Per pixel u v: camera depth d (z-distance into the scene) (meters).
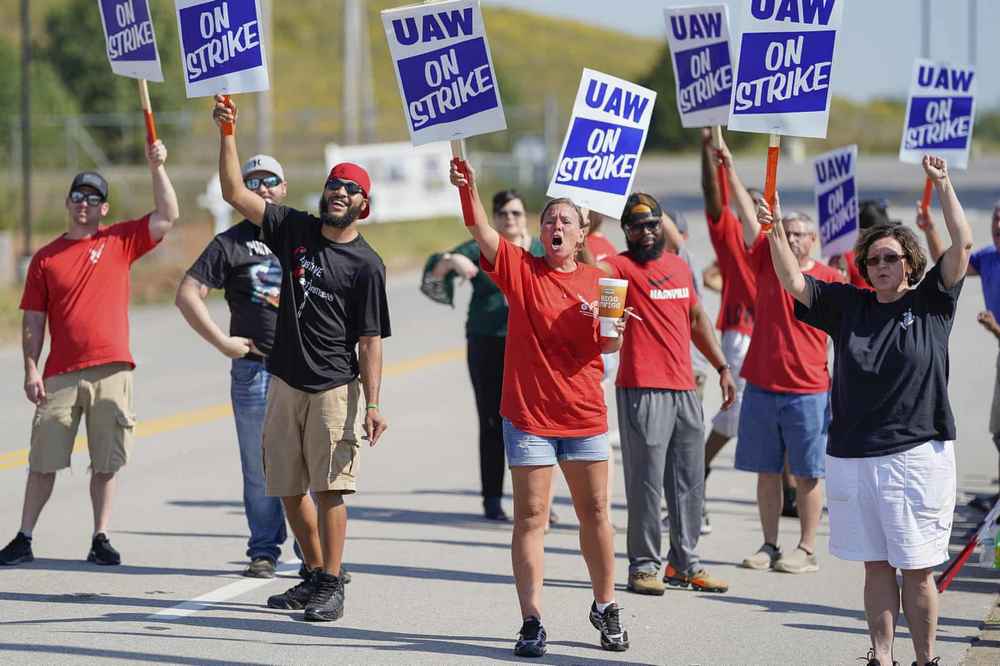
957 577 26.98
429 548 29.28
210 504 33.34
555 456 21.83
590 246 30.58
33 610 23.95
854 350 19.33
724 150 28.20
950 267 19.33
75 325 26.78
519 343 21.62
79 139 125.19
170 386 51.38
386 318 23.38
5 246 87.44
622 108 23.77
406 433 42.94
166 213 27.20
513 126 184.00
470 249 31.80
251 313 25.83
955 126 34.19
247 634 22.66
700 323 26.22
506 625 23.53
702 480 26.00
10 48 134.25
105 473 27.38
